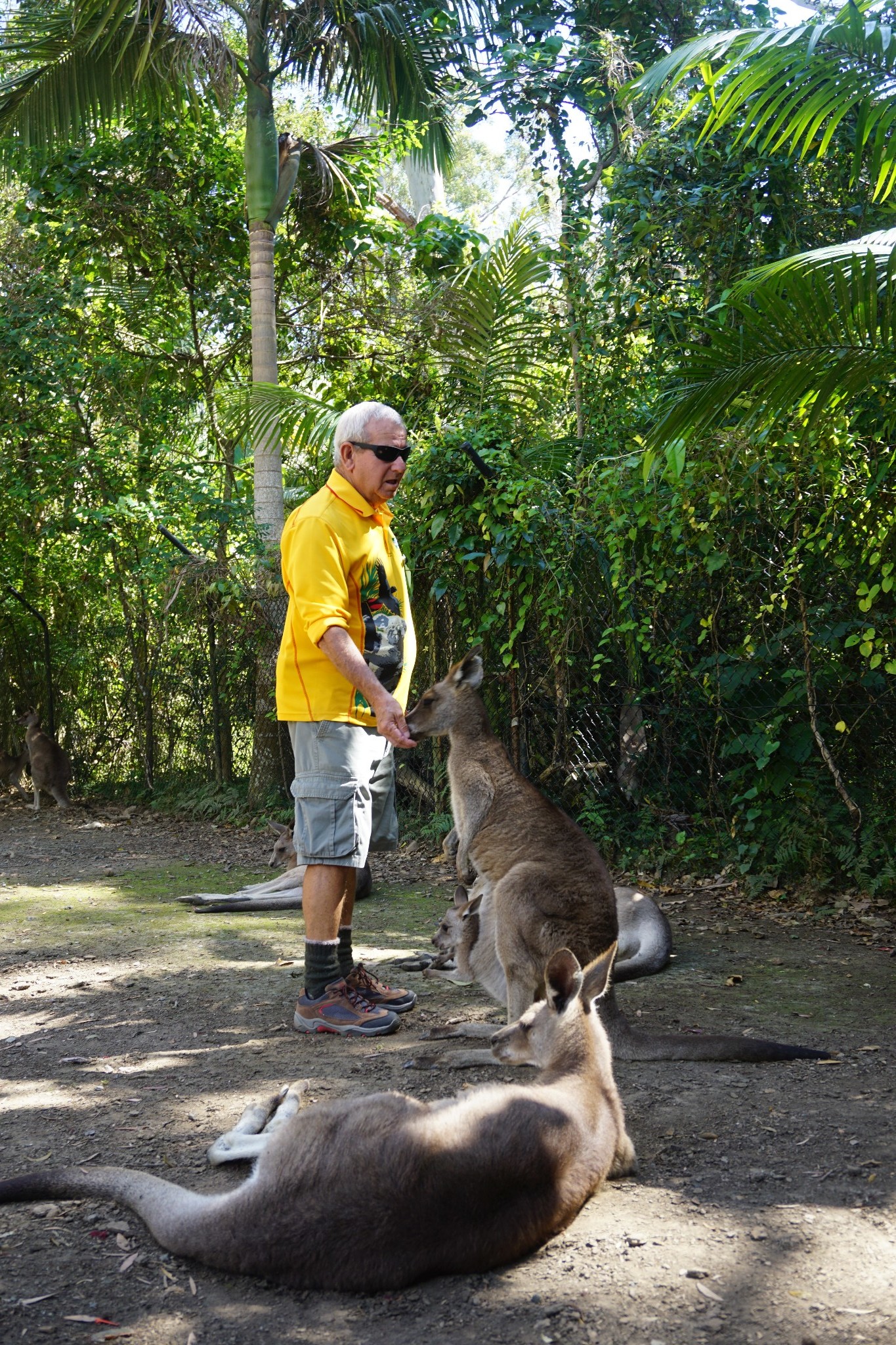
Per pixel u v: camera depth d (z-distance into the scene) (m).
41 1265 2.38
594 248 8.79
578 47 9.70
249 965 5.13
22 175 10.80
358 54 9.91
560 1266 2.36
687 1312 2.19
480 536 7.88
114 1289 2.29
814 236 8.45
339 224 11.06
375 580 4.23
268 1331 2.13
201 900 6.42
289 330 11.46
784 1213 2.60
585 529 7.21
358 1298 2.25
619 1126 2.78
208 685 10.87
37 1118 3.25
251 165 9.66
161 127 10.59
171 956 5.32
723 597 6.77
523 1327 2.14
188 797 10.72
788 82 5.07
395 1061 3.70
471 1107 2.45
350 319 11.23
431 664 8.55
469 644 8.12
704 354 5.26
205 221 10.98
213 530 9.89
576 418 8.79
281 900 6.45
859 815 6.35
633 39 10.73
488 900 4.34
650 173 8.33
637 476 6.84
